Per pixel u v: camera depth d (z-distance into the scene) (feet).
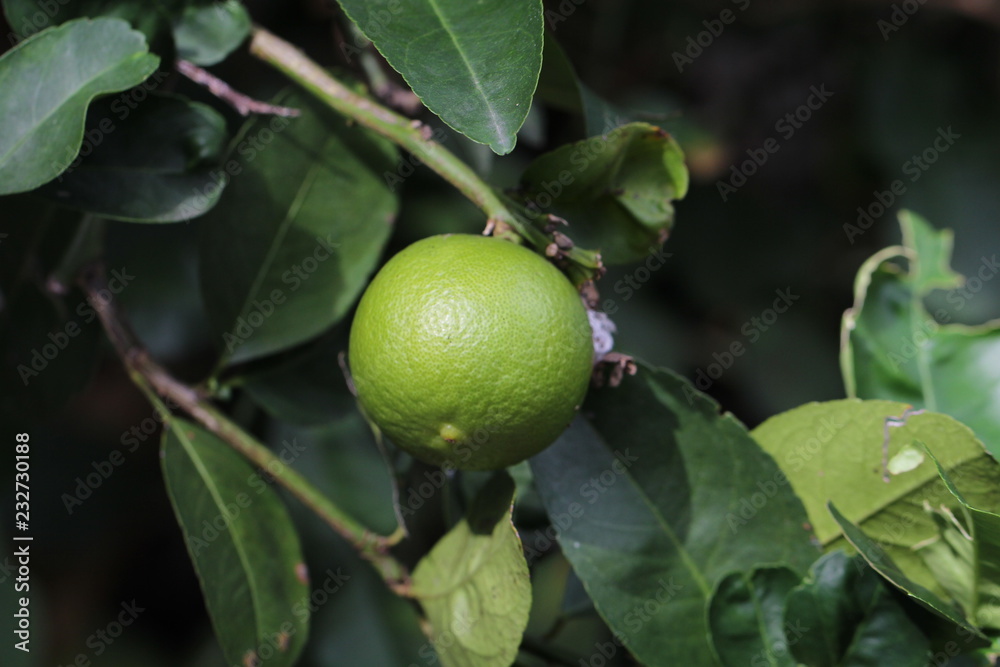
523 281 1.85
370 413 1.89
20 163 1.88
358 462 2.47
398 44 1.84
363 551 2.03
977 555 1.89
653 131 1.91
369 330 1.86
